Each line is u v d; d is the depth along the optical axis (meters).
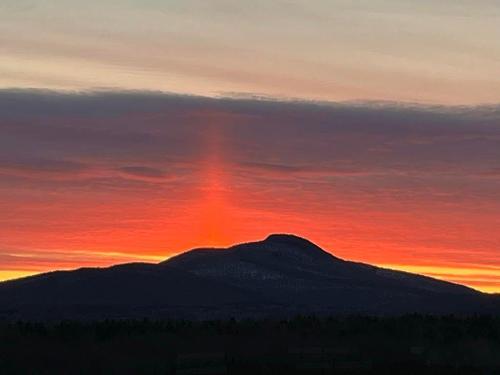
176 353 76.44
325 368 72.25
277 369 71.12
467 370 73.00
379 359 77.06
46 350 74.81
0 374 68.31
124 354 76.12
